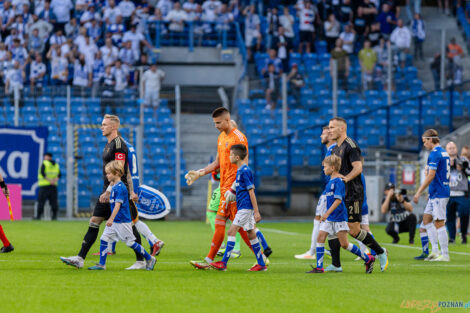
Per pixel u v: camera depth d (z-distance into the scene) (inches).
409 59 3715.6
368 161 3230.8
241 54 3668.8
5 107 3216.0
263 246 1393.9
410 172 2982.3
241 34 3801.7
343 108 3444.9
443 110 3351.4
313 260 1424.7
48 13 3476.9
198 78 3661.4
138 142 3166.8
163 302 840.9
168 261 1333.7
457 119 3344.0
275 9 3634.4
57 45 3376.0
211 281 1035.9
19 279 1029.2
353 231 1190.9
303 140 3287.4
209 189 2760.8
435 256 1459.2
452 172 1898.4
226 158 1213.7
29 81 3341.5
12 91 3248.0
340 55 3644.2
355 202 1187.9
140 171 3169.3
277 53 3585.1
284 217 3179.1
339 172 1214.3
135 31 3484.3
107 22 3489.2
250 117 3363.7
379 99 3476.9
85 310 781.9
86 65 3363.7
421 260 1453.0
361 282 1051.9
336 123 1214.9
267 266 1266.0
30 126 3031.5
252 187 1162.6
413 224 1857.8
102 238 1155.3
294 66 3432.6
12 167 2997.0
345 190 1186.0
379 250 1192.8
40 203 2861.7
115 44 3464.6
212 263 1182.3
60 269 1165.7
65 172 3189.0
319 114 3432.6
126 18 3587.6
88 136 3203.7
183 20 3668.8
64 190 3166.8
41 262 1278.3
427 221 1471.5
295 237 2073.1
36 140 3031.5
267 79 3385.8
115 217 1140.5
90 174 3174.2
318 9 3801.7
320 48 3774.6
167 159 3280.0
